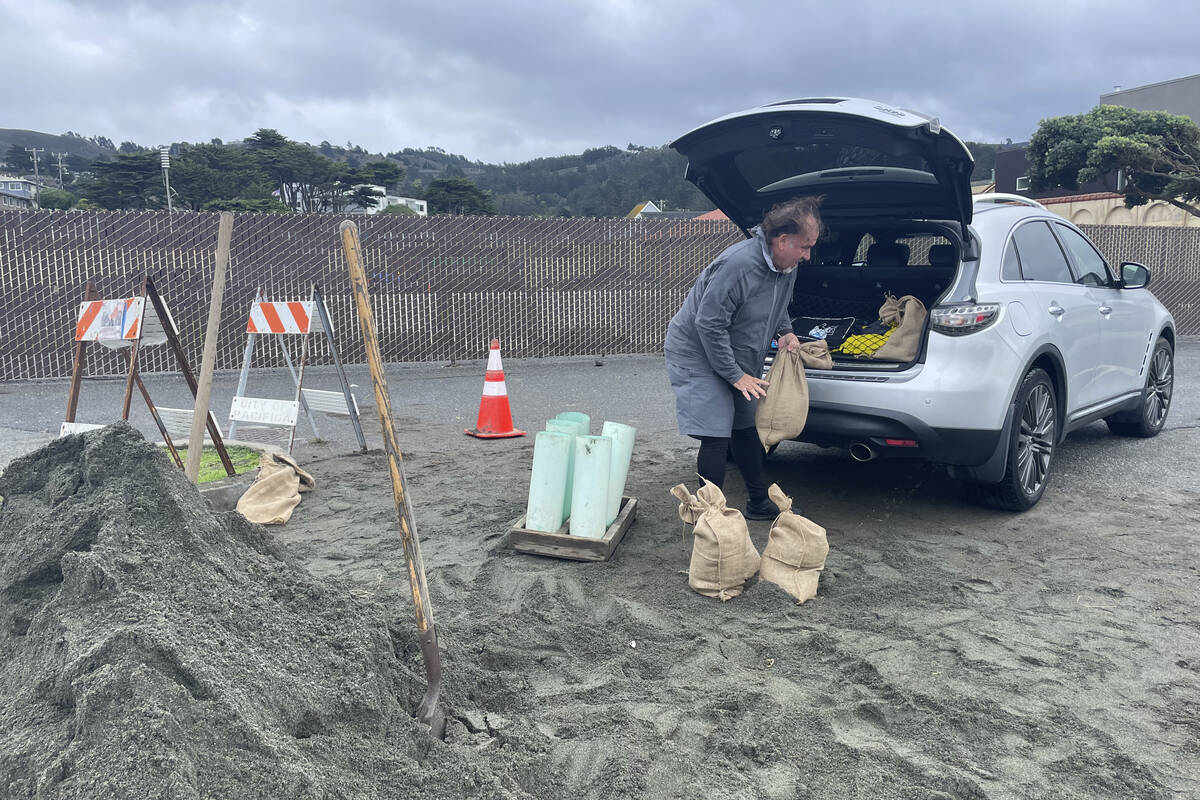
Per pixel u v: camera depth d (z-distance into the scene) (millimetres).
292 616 2545
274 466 5387
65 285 10742
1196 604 3668
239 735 1890
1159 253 16359
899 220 5012
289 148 136500
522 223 12773
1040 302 4941
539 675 3047
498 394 7379
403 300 12297
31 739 1923
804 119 4230
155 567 2379
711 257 13664
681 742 2598
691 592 3812
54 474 2834
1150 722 2744
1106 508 5039
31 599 2494
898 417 4410
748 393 4246
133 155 115438
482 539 4539
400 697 2518
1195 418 7766
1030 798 2338
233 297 11484
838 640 3311
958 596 3752
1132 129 23797
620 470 4605
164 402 9156
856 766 2475
